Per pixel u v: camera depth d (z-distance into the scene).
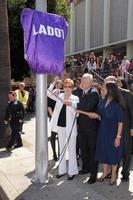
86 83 6.65
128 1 35.12
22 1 21.72
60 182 6.86
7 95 10.48
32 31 6.34
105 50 39.53
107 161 6.34
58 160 7.74
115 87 6.22
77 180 6.93
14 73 23.91
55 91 7.53
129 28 34.72
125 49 36.75
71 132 6.84
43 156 6.79
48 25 6.48
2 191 6.61
